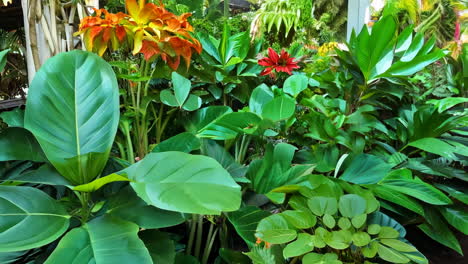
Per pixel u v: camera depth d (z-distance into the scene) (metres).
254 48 1.70
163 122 1.48
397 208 1.12
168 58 1.24
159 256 0.70
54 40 1.19
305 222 0.76
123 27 1.13
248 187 1.06
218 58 1.51
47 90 0.76
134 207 0.70
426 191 0.99
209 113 1.22
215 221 1.04
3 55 0.86
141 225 0.66
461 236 1.33
